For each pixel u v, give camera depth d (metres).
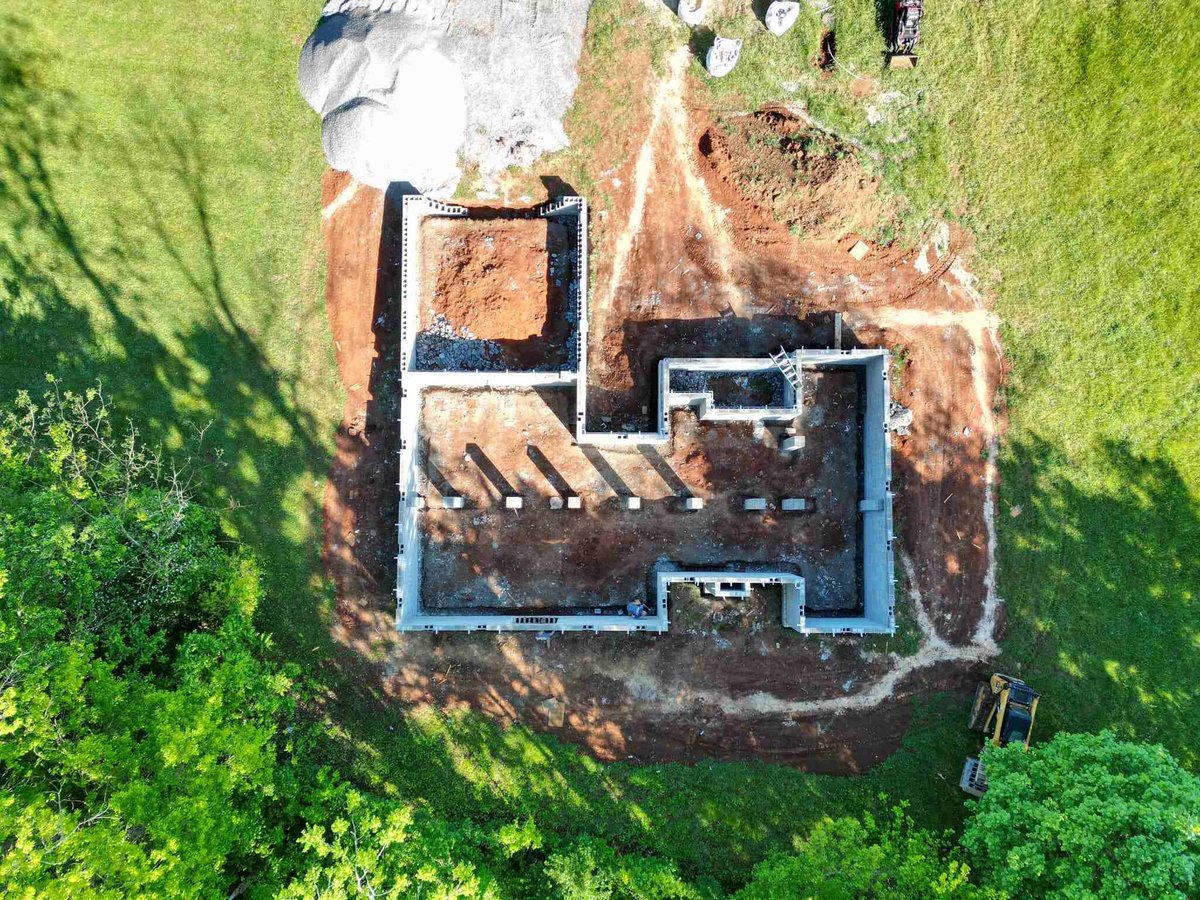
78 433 23.48
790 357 24.16
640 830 24.50
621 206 25.59
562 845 24.28
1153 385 25.20
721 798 24.61
